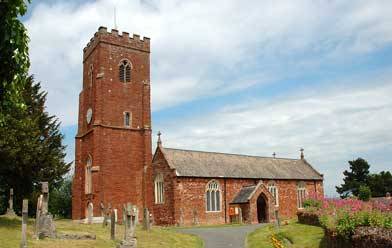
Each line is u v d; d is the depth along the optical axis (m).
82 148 60.53
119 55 59.22
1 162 31.69
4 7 9.48
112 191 54.84
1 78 10.26
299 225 37.84
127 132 57.75
